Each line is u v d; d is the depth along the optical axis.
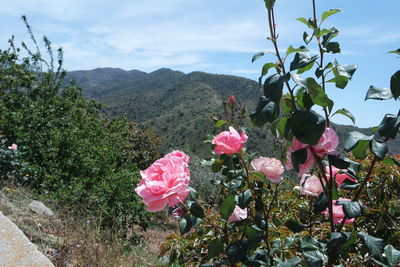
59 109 9.85
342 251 1.18
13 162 6.96
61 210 5.83
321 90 1.15
